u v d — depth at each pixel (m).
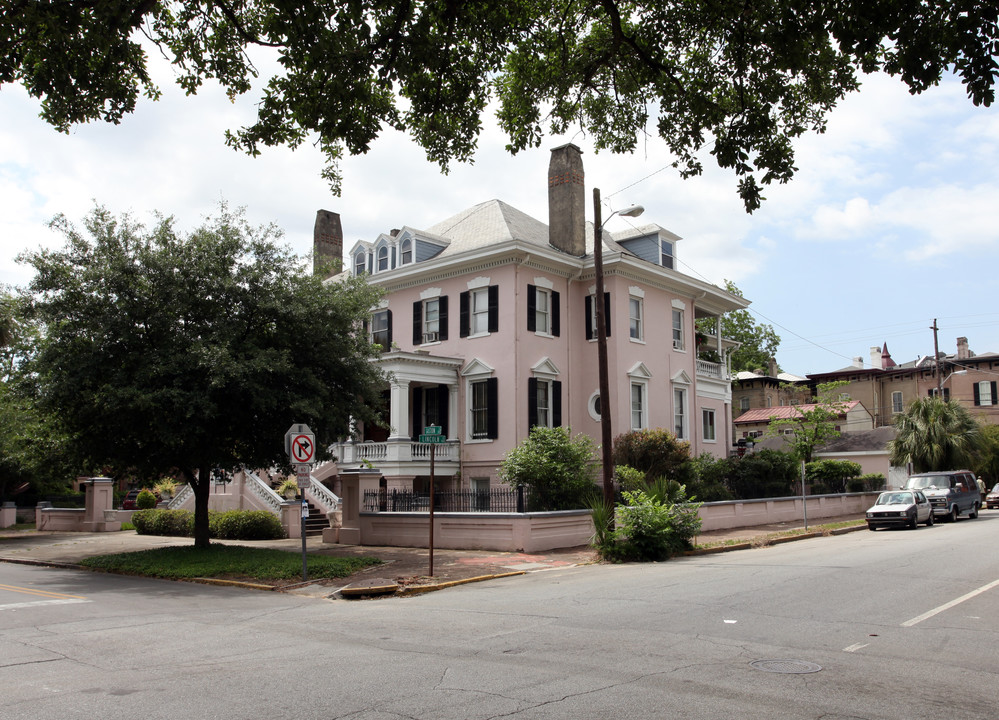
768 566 16.28
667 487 21.56
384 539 22.62
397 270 32.69
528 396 29.36
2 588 15.36
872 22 7.87
